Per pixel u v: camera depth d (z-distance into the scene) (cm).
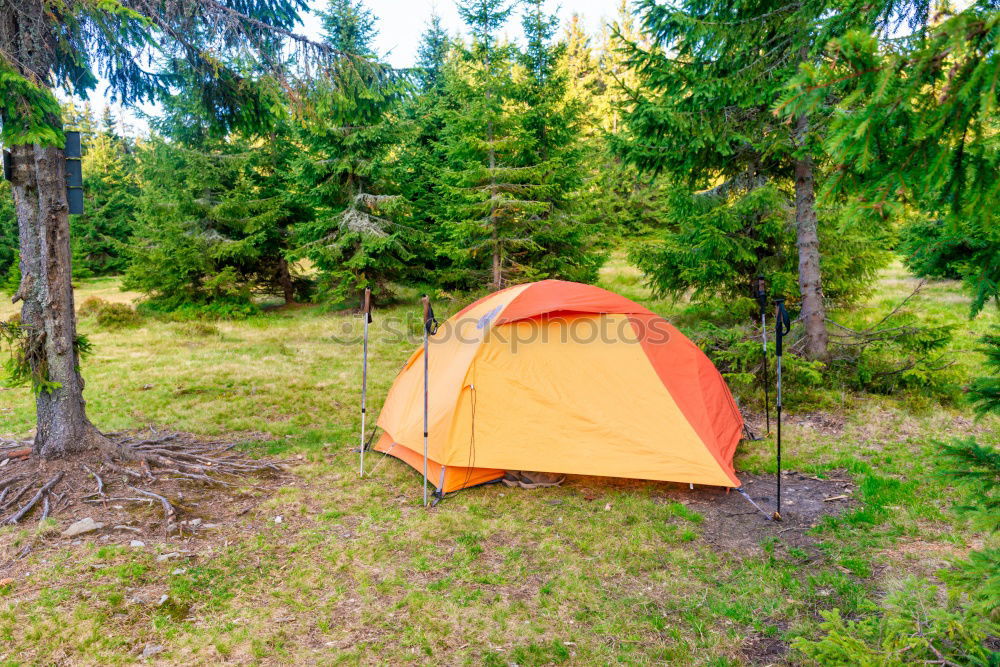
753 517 496
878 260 964
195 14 561
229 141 1883
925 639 241
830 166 737
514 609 375
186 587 395
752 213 905
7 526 470
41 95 438
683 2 738
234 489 564
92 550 442
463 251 1476
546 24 1533
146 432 735
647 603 379
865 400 783
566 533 476
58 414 554
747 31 696
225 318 1670
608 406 550
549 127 1524
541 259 1552
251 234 1783
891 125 176
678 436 532
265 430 762
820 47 282
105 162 3278
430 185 1927
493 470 580
